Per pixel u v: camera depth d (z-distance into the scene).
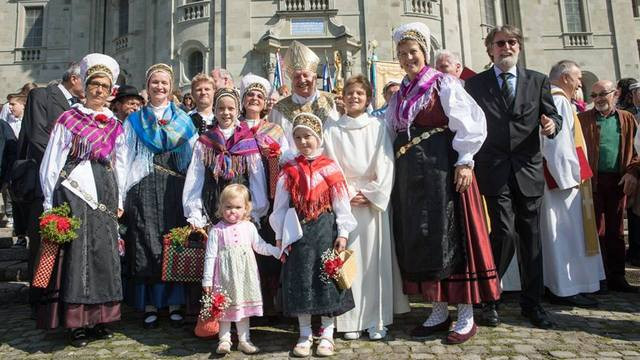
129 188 5.05
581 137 5.97
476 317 5.08
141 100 6.44
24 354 4.32
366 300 4.52
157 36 24.25
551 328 4.65
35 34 29.45
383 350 4.18
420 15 22.59
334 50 21.39
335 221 4.36
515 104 4.73
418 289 4.52
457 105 4.38
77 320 4.35
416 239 4.36
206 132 5.08
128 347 4.45
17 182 5.19
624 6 28.38
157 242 4.95
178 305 5.16
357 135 4.71
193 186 4.87
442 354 4.04
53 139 4.64
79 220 4.46
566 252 5.57
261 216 4.91
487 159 4.76
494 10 27.70
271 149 5.03
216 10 22.23
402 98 4.73
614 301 5.72
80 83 5.94
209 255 4.39
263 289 4.93
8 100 10.13
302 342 4.16
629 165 5.86
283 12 21.67
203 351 4.30
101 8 29.12
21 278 6.87
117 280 4.62
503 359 3.90
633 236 7.23
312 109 5.50
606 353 3.98
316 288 4.12
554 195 5.68
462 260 4.33
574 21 28.47
